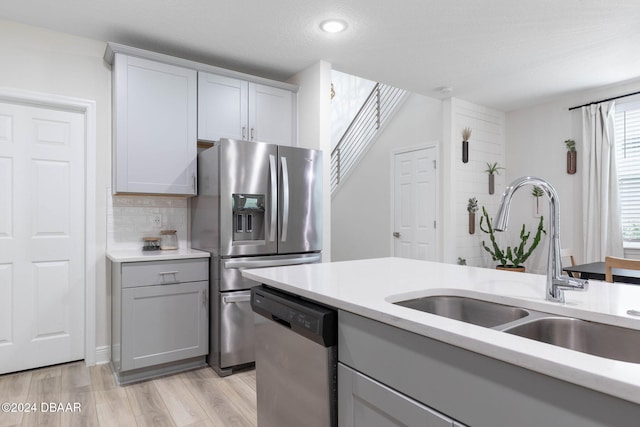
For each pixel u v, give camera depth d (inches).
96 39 118.7
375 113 222.1
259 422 66.6
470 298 54.6
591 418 25.4
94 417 85.7
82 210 119.4
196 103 122.9
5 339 108.7
